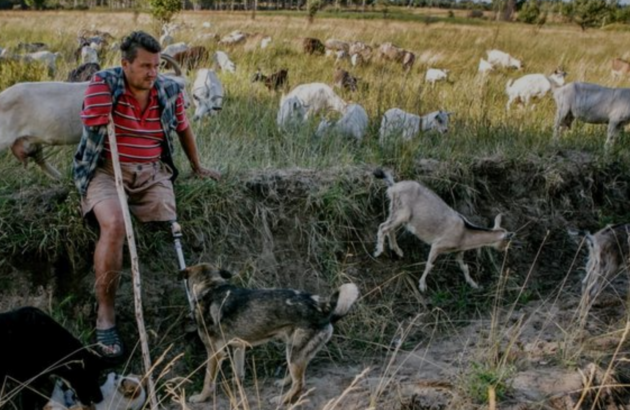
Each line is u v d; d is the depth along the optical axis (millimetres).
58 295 5039
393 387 4438
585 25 39625
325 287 5676
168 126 4738
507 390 4250
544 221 6812
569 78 16906
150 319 5094
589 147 8086
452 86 13203
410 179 6504
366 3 61469
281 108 7996
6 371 4078
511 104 11633
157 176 4809
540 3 48250
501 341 5055
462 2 62094
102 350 4531
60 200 5301
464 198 6621
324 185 6090
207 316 4430
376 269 5918
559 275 6406
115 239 4484
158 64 4426
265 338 4352
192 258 5418
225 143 6781
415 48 22969
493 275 6199
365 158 6793
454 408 4105
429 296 5879
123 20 30781
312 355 4273
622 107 8789
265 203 5859
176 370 4922
